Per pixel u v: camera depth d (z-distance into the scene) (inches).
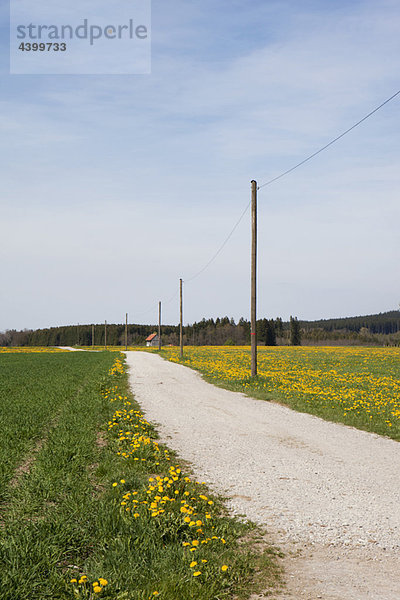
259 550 211.5
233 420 559.5
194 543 201.5
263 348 3607.3
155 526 215.0
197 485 298.4
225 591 173.5
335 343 6983.3
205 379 1098.1
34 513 237.0
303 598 170.4
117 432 434.0
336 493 294.5
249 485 307.7
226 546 212.8
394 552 212.1
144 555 191.8
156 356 2422.5
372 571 193.2
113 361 1727.4
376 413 590.6
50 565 180.7
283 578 185.9
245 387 904.3
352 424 537.6
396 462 375.9
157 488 262.8
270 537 226.4
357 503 276.5
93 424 467.8
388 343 6250.0
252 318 1018.7
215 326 7495.1
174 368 1439.5
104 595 164.6
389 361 1676.9
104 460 338.6
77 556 195.5
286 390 823.7
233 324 7514.8
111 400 647.8
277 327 7687.0
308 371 1256.2
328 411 614.9
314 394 768.9
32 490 263.3
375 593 174.2
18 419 470.3
